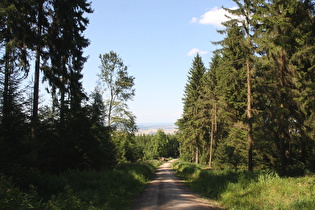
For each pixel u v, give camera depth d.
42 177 8.86
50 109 15.60
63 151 14.89
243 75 19.61
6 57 12.95
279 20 12.95
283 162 15.02
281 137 15.48
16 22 11.92
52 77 14.58
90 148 15.80
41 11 13.89
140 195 12.66
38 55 13.76
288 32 13.34
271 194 8.96
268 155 19.52
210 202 10.36
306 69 15.45
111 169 18.27
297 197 7.88
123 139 26.72
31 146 10.75
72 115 15.85
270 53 15.48
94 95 18.44
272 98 16.50
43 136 14.39
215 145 36.31
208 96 32.34
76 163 15.69
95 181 11.68
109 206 8.84
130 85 26.73
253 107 18.53
